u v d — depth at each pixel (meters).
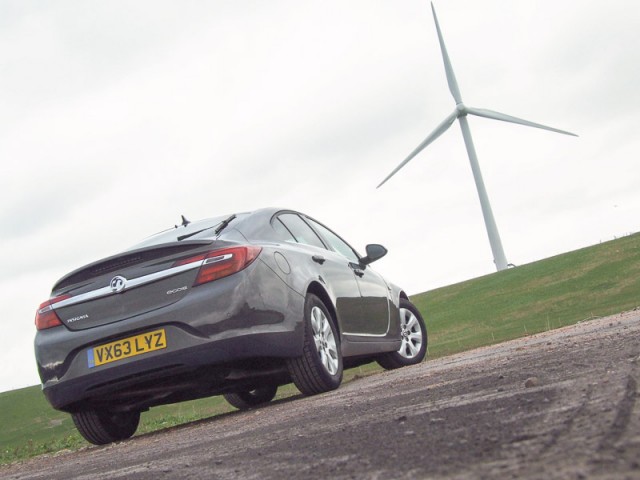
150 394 4.64
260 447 2.38
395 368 6.66
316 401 3.93
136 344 4.27
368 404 3.02
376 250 6.31
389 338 6.25
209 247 4.29
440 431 1.87
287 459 1.98
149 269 4.31
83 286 4.45
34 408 21.38
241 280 4.23
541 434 1.56
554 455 1.36
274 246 4.70
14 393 23.33
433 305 27.30
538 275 26.72
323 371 4.64
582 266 26.02
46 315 4.51
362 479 1.52
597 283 23.48
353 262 6.05
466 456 1.50
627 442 1.34
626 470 1.16
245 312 4.19
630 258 25.06
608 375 2.25
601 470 1.19
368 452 1.80
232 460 2.21
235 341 4.15
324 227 6.04
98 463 3.36
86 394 4.46
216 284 4.21
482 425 1.82
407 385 3.60
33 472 3.93
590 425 1.55
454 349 13.34
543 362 3.13
